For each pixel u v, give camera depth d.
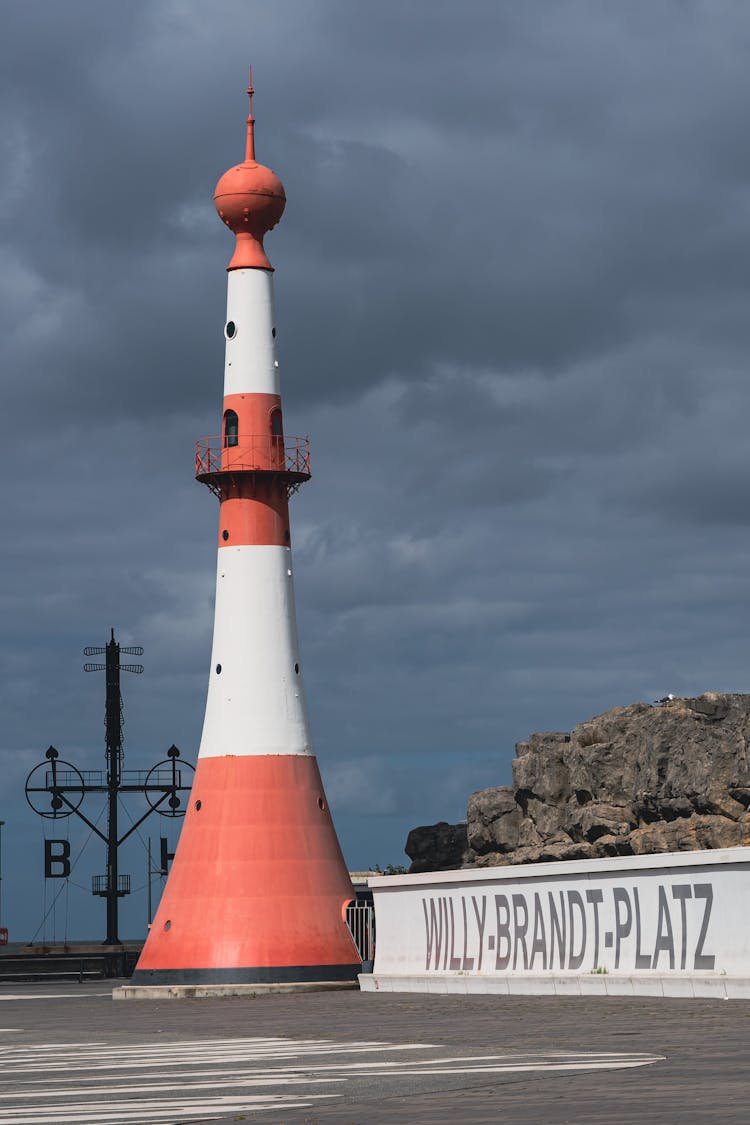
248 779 84.56
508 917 65.81
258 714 85.38
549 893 62.84
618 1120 22.91
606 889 59.22
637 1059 31.75
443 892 71.38
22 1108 26.86
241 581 86.50
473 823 92.69
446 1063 32.94
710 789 72.12
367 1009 59.00
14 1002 79.31
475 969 68.12
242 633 86.12
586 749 82.94
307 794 85.31
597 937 59.72
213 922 82.50
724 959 52.56
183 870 84.81
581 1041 37.16
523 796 89.38
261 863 83.31
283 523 87.56
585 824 80.44
